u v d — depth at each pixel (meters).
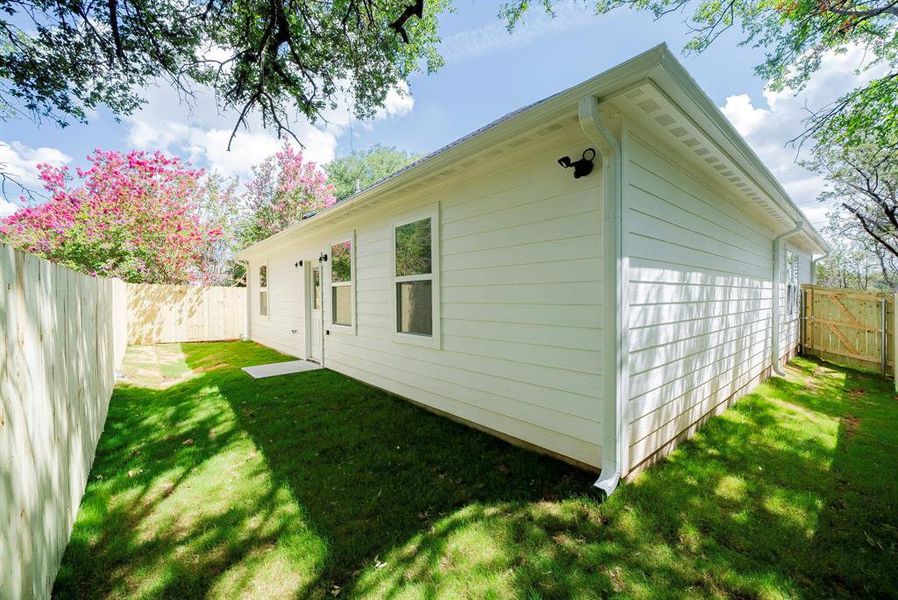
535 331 3.24
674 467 2.99
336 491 2.67
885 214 10.30
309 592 1.77
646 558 1.99
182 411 4.47
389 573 1.89
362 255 5.73
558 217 3.04
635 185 2.76
